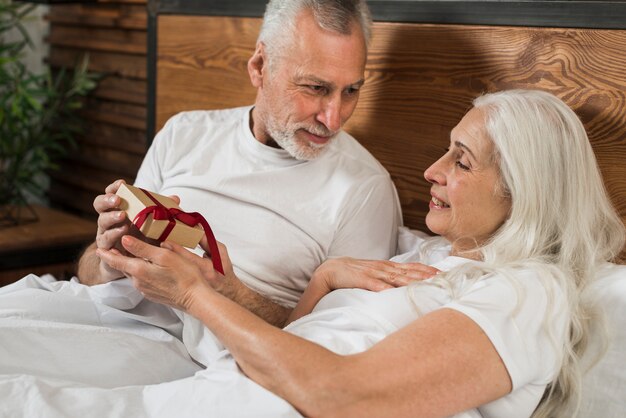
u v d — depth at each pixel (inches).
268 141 69.7
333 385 43.4
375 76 72.8
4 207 119.0
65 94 125.6
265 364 45.3
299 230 66.9
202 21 87.1
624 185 57.4
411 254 63.5
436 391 43.4
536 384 46.9
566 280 49.2
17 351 54.2
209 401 46.4
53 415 46.1
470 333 44.5
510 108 52.4
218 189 68.1
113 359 56.5
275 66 63.5
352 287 56.1
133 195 53.4
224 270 58.6
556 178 51.3
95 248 67.8
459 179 53.7
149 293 52.2
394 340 44.6
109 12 119.2
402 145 71.4
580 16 58.6
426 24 68.4
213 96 87.3
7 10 122.9
